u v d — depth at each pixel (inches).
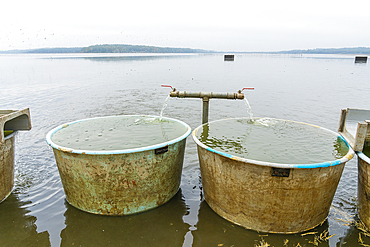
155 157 123.8
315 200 110.7
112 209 126.8
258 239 112.4
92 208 129.0
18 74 863.7
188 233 117.0
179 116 327.0
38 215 129.8
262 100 444.5
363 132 116.2
